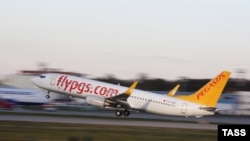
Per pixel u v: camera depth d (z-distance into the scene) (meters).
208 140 151.75
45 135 147.38
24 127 174.25
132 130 177.88
